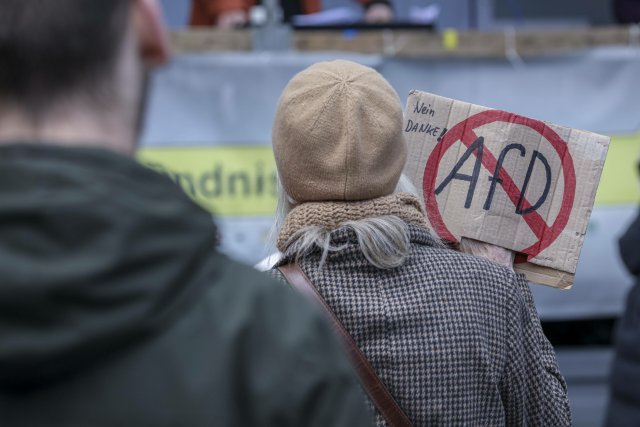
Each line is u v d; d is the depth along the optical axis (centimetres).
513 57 644
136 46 123
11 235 108
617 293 657
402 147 242
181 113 611
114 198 112
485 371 224
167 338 117
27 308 106
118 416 114
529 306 255
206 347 118
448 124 276
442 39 638
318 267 228
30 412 113
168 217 116
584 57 652
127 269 111
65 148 113
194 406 116
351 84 234
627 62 655
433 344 222
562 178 273
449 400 220
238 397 119
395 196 238
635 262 535
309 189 233
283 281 228
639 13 761
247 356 120
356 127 229
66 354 108
